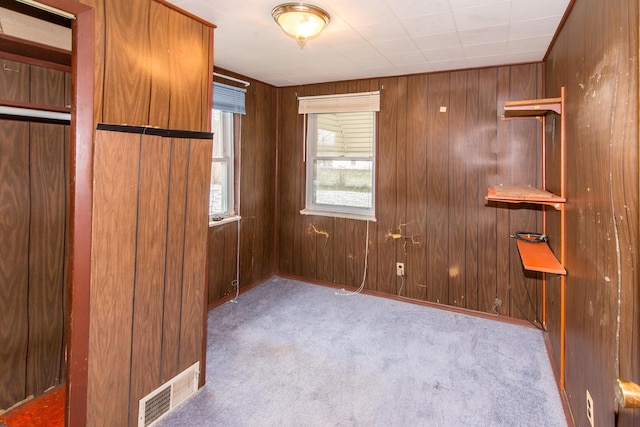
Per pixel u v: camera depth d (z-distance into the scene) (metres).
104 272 1.57
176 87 1.89
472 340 2.80
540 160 2.95
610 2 1.26
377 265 3.71
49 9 1.34
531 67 2.94
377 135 3.61
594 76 1.46
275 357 2.53
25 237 1.92
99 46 1.50
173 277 1.92
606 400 1.33
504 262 3.14
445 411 1.99
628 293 1.10
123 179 1.62
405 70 3.27
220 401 2.05
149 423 1.84
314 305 3.46
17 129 1.84
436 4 1.89
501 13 2.01
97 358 1.57
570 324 1.96
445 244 3.37
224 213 3.56
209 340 2.76
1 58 1.73
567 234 2.02
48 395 2.06
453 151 3.28
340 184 3.93
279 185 4.21
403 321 3.13
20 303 1.93
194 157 1.98
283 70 3.31
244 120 3.65
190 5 1.88
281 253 4.26
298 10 1.90
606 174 1.30
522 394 2.14
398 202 3.56
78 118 1.45
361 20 2.11
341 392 2.15
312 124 4.02
